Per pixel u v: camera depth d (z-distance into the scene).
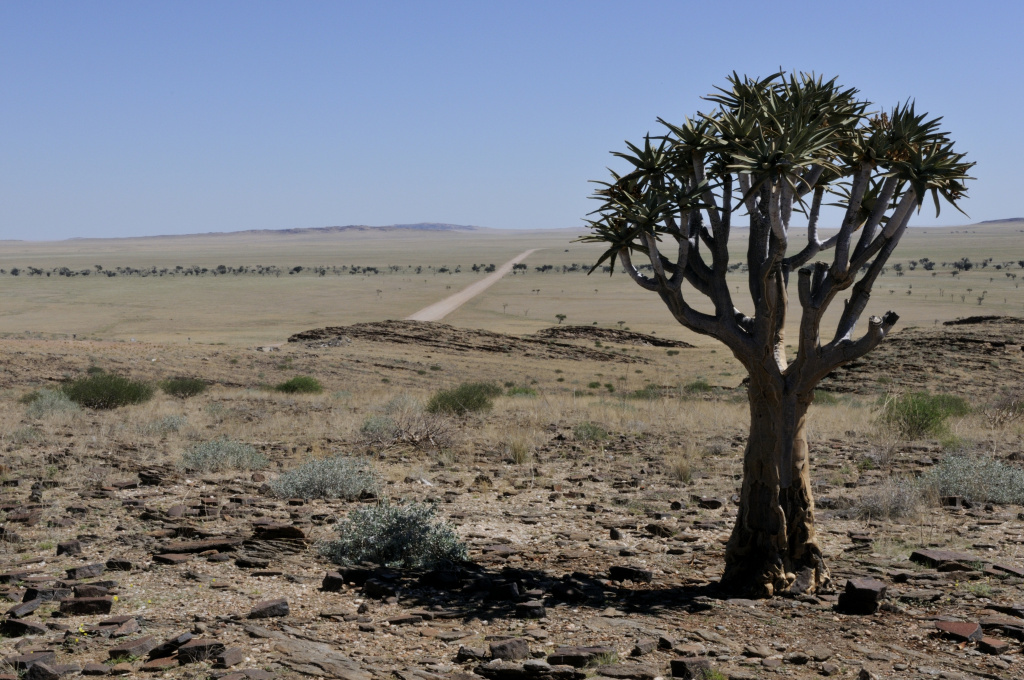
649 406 26.81
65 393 24.56
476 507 10.60
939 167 6.28
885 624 5.99
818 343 6.70
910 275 199.75
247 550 7.95
